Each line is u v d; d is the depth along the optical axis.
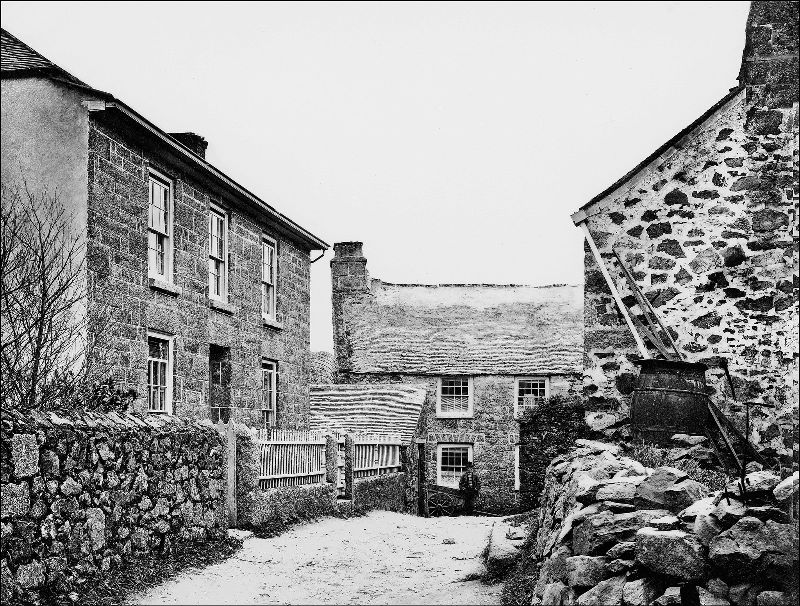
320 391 34.94
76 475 11.67
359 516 23.27
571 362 37.34
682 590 8.23
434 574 13.75
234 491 17.66
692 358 15.23
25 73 16.53
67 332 15.73
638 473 10.48
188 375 20.00
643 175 15.65
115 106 16.50
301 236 26.53
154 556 13.80
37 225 16.22
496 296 40.56
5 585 9.95
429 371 37.66
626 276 15.56
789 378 14.88
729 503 8.42
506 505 36.78
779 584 7.88
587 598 8.64
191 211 20.33
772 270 15.15
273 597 11.82
